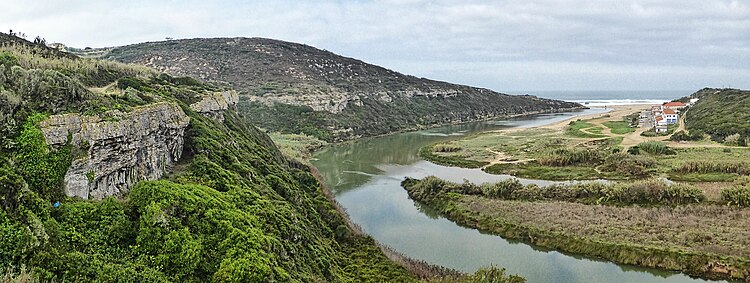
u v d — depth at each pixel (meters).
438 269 43.00
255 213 35.50
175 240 26.66
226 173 40.75
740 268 42.66
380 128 162.62
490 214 59.22
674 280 42.97
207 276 26.81
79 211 25.52
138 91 44.25
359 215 62.50
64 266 21.69
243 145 56.84
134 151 32.69
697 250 45.94
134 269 24.42
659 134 121.56
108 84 52.06
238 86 173.88
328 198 62.84
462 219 59.72
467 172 90.00
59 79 30.16
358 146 130.25
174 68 193.62
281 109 151.88
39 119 25.95
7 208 21.97
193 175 38.28
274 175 51.03
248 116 142.38
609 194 61.84
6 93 26.47
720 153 91.31
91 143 27.92
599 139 118.12
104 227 25.94
